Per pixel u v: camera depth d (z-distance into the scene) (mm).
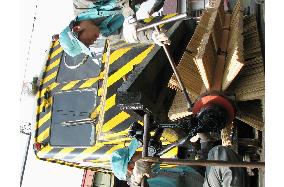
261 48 2900
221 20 3150
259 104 2682
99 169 4461
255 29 3051
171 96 3203
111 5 3129
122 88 2504
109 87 3641
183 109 2701
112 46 3789
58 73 4133
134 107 2463
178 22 3455
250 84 2545
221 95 2375
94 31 2922
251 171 2793
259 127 2627
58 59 4207
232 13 3428
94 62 3945
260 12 3137
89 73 3945
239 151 3293
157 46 2961
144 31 2805
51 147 3951
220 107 2270
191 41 2869
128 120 3488
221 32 3082
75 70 4035
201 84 2756
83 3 3100
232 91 2600
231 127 2686
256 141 3109
